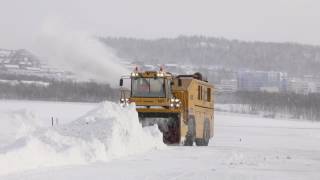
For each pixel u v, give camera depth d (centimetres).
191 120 7625
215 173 3791
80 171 3672
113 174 3584
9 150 3681
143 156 4875
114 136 4834
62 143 4278
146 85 7406
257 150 6384
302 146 9938
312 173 3944
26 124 8019
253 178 3581
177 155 5150
